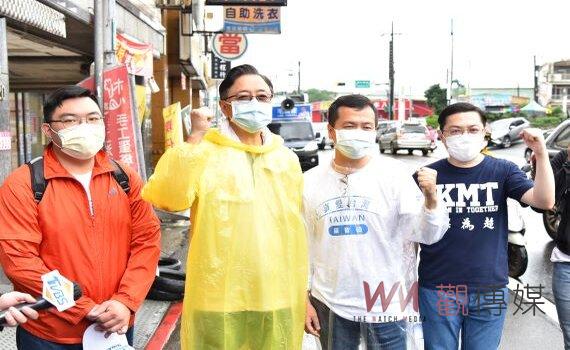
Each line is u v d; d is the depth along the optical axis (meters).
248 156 2.91
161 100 14.59
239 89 2.90
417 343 3.33
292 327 2.96
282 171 2.96
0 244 2.71
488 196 3.51
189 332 2.87
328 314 3.27
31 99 13.79
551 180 3.36
